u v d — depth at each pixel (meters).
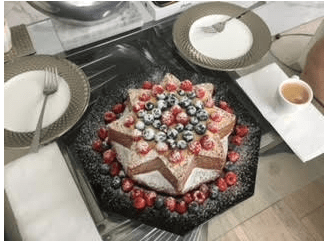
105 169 0.79
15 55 0.95
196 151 0.79
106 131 0.84
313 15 1.12
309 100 0.86
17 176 0.77
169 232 0.73
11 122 0.82
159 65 0.97
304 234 0.82
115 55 1.00
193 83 0.93
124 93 0.90
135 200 0.74
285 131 0.86
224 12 1.07
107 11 0.92
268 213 0.82
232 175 0.79
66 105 0.87
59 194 0.76
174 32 1.01
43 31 1.02
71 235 0.71
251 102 0.92
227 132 0.86
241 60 0.97
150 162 0.81
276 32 1.08
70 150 0.83
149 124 0.84
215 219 0.76
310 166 0.84
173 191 0.79
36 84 0.90
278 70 0.95
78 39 1.01
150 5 1.05
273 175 0.82
